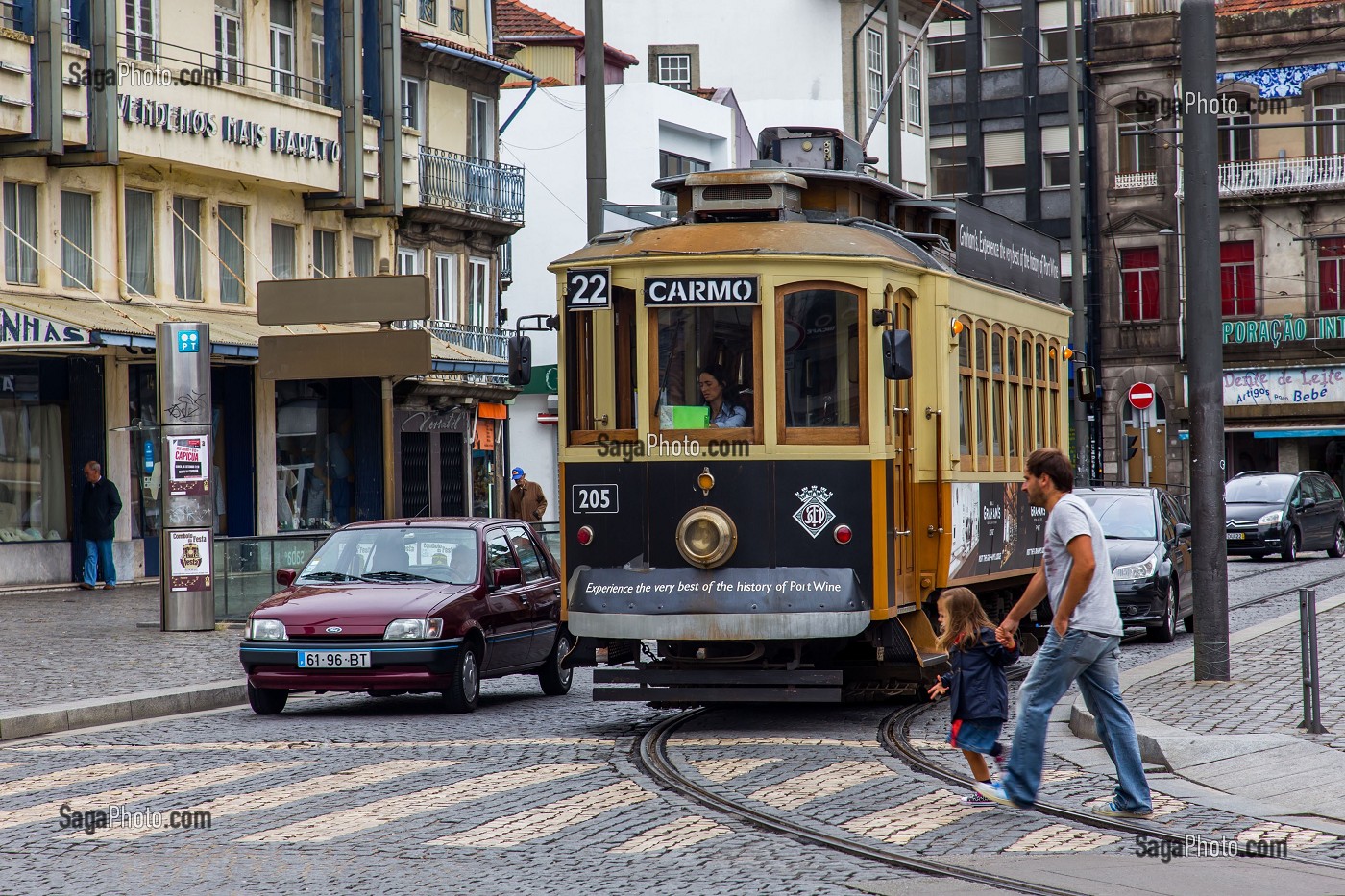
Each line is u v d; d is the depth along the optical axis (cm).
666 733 3119
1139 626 5053
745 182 3312
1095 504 5288
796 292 3098
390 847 2073
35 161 6675
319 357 5488
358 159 8275
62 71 6488
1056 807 2288
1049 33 14438
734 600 3033
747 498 3080
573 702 3822
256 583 5412
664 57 13288
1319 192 12925
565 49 11994
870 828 2162
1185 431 13525
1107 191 13850
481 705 3784
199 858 2025
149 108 6912
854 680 3222
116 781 2608
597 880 1883
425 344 5412
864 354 3098
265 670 3538
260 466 8106
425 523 3909
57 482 7012
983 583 3659
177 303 7425
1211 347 3531
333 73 8275
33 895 1844
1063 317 4394
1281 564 8362
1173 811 2277
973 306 3575
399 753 2905
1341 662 3784
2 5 6419
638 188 11188
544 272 11294
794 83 13150
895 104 7194
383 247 8912
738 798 2388
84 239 6994
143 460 7362
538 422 11156
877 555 3072
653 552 3108
